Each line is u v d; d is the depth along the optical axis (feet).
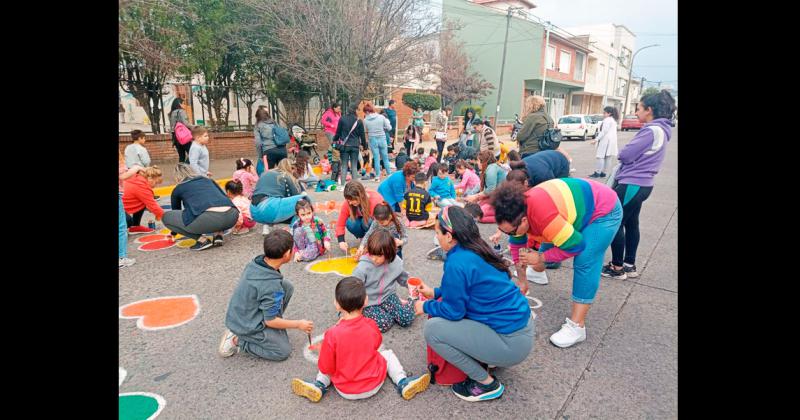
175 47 34.65
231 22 39.17
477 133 33.68
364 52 41.37
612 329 10.65
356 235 15.85
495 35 96.78
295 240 15.34
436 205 23.45
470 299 7.72
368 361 8.12
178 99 28.53
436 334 7.90
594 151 55.77
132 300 12.16
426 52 57.00
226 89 42.63
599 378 8.78
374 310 10.48
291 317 11.28
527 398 8.20
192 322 11.02
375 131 31.07
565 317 11.29
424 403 8.07
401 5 41.75
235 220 16.56
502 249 16.84
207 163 21.65
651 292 12.69
